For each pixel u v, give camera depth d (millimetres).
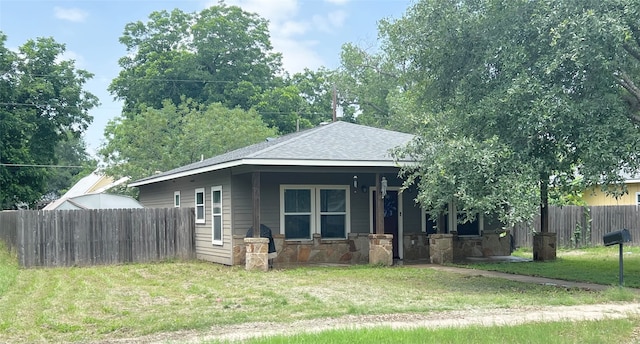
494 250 21797
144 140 38938
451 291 13133
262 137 41531
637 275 15961
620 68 13422
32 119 38438
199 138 38750
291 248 19125
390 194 20641
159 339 8555
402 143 19672
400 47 15734
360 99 47594
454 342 7801
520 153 12984
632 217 27344
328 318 9938
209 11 55531
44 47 39500
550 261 19969
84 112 40812
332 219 19844
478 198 12852
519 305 11062
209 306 11461
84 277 16844
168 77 52312
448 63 14586
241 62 54281
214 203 20406
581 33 11930
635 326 9000
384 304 11242
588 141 12461
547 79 12844
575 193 13930
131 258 20797
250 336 8461
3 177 37000
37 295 13352
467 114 13852
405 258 20547
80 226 20188
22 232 19469
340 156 17828
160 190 27281
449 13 13727
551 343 7816
